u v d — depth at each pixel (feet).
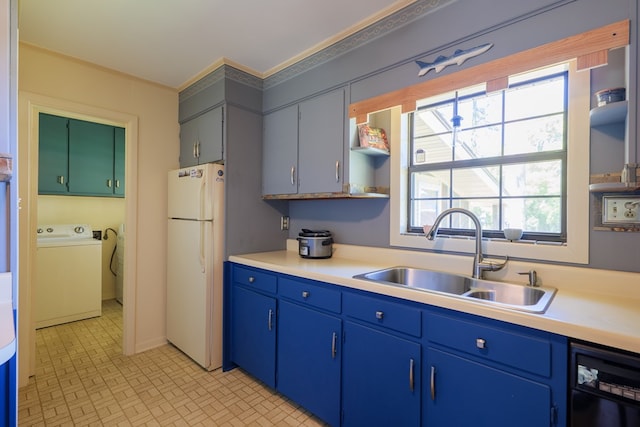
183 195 8.44
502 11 4.77
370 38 6.28
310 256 7.41
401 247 6.68
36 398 6.51
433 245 6.20
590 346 3.08
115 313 11.72
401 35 5.85
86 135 11.54
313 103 7.32
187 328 8.21
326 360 5.58
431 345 4.24
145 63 7.89
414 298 4.37
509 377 3.57
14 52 3.99
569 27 4.25
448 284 5.72
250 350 7.24
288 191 7.89
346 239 7.77
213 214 7.73
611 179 4.31
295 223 9.14
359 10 5.90
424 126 6.89
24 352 6.99
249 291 7.29
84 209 12.60
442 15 5.36
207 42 6.97
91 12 5.83
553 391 3.28
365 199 7.37
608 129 4.34
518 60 4.59
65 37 6.70
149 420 5.87
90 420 5.85
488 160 6.02
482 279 5.25
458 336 3.99
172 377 7.42
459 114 6.41
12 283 3.79
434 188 6.72
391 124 6.92
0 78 3.68
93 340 9.42
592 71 4.42
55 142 10.87
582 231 4.55
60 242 10.75
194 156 8.91
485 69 4.88
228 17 6.04
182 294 8.41
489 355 3.73
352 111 6.52
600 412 3.00
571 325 3.16
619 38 3.89
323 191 7.06
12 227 3.87
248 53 7.47
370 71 6.28
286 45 7.13
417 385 4.37
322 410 5.64
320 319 5.67
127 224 8.56
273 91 8.36
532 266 4.93
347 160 6.62
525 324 3.43
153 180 9.01
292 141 7.82
